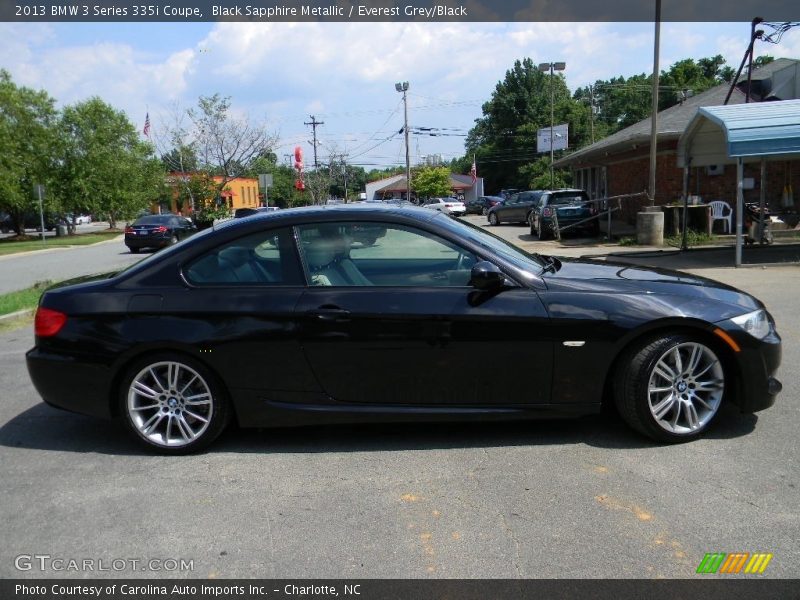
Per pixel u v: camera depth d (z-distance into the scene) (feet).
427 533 10.52
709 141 47.60
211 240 14.15
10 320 31.73
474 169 213.05
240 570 9.73
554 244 61.82
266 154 110.11
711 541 9.95
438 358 13.28
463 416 13.51
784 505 10.90
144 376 13.87
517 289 13.34
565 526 10.52
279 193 225.97
